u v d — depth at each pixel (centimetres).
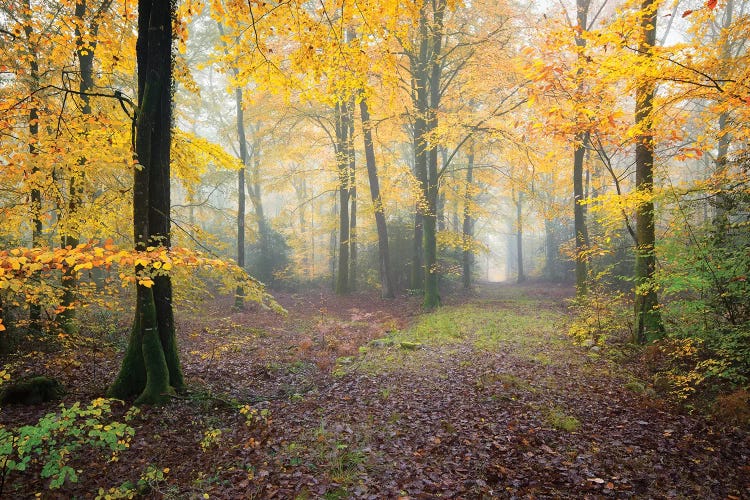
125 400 633
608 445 491
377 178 1939
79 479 431
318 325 1307
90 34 776
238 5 618
